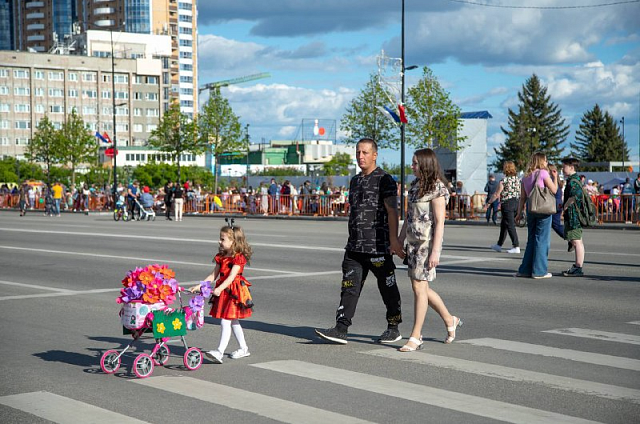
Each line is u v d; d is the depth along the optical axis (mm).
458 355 7203
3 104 145500
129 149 148750
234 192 47469
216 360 6918
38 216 48031
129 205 41562
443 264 15047
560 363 6820
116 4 186750
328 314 9703
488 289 11617
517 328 8555
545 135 112188
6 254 18516
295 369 6688
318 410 5379
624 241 20891
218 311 7035
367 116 52219
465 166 43938
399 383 6145
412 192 7570
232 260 7055
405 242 7922
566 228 13188
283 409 5414
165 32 181750
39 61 147875
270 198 41969
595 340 7867
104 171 112812
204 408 5473
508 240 21500
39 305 10617
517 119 110938
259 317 9477
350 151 151875
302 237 23453
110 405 5594
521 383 6105
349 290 7844
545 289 11609
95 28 188250
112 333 8562
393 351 7438
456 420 5117
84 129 89625
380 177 7816
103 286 12617
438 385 6070
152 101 157875
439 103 49719
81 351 7586
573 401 5566
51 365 6961
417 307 7512
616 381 6160
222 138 64875
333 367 6754
